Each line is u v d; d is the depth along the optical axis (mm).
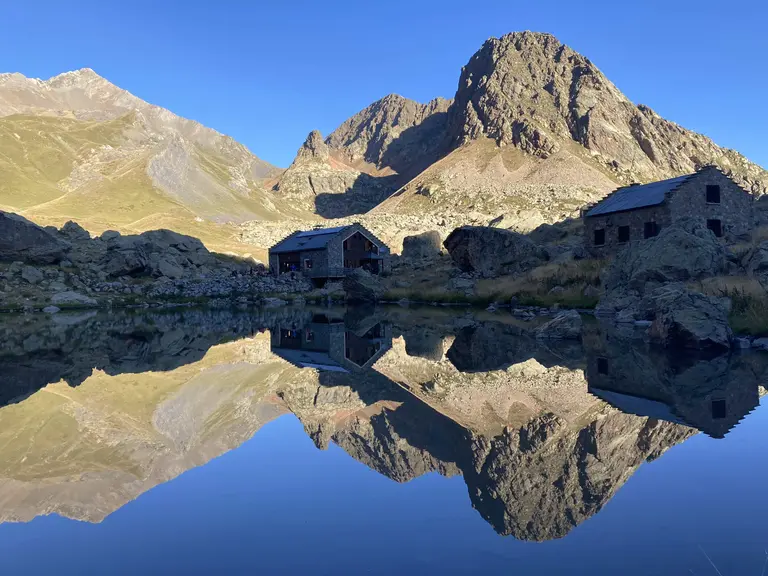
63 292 55656
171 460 10062
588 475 8555
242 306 59281
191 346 27375
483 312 43188
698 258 31469
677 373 17016
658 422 11516
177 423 12945
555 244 63219
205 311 52156
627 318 30484
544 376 17391
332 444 10969
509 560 5828
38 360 22891
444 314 43156
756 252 31766
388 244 103875
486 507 7445
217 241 124750
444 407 13781
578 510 7199
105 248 69688
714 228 46500
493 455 9797
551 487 8109
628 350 21938
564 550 6051
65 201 173000
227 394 16250
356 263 78000
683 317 22281
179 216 162375
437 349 24688
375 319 40750
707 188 46406
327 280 75125
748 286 27422
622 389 15008
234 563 5953
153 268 68562
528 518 7000
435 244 83625
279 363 21953
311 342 28469
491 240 58625
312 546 6344
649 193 50406
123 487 8672
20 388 17219
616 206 51688
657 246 33062
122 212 171250
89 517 7445
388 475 8961
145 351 25625
